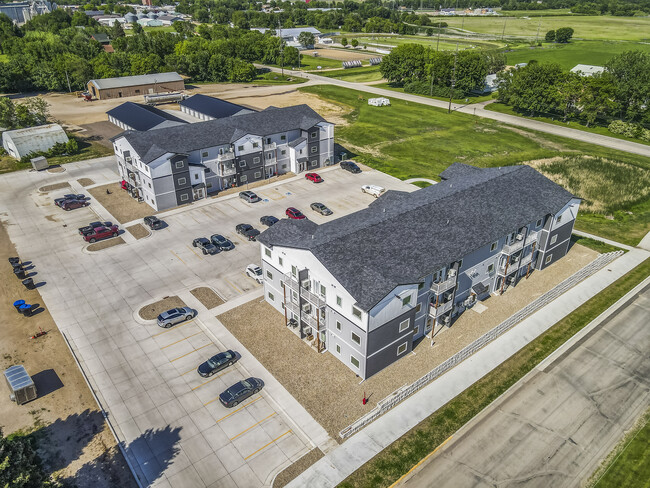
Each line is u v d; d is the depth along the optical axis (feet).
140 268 190.29
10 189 263.49
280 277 156.56
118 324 158.10
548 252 189.78
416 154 322.75
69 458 112.06
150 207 242.58
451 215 160.76
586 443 117.80
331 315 137.80
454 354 145.79
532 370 141.18
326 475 108.37
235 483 106.42
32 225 224.33
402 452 114.42
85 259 196.44
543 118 408.87
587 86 373.61
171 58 547.08
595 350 149.59
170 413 124.47
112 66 533.96
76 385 133.39
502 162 308.40
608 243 215.72
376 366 136.36
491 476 108.99
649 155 322.14
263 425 121.19
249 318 161.38
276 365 140.77
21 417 122.93
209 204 245.86
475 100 472.85
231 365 140.46
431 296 148.36
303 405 127.13
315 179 273.13
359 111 424.46
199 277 184.55
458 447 116.16
